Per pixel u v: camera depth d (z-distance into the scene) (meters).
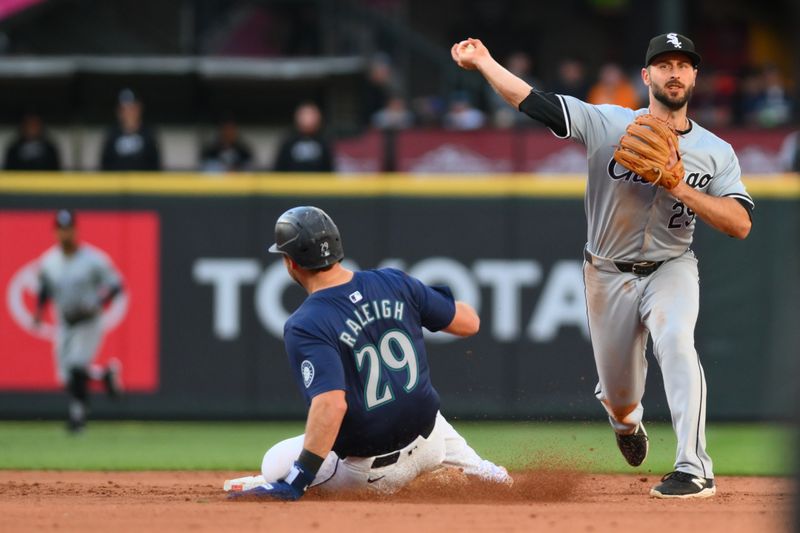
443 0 78.19
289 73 55.41
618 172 22.83
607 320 23.95
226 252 45.38
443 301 21.92
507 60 78.62
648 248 23.28
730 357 44.44
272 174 47.34
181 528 17.72
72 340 42.50
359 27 65.31
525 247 45.25
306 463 20.86
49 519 18.92
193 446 38.66
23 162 50.09
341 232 45.44
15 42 57.88
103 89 55.81
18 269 45.06
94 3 58.41
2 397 45.25
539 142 50.22
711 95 65.12
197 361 45.25
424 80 66.50
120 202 45.31
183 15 59.62
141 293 45.25
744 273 44.38
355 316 21.06
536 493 22.39
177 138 56.41
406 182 45.34
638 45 70.94
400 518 18.56
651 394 42.97
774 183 44.19
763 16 78.88
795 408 11.20
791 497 11.17
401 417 21.30
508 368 45.03
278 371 45.25
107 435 42.03
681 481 22.16
